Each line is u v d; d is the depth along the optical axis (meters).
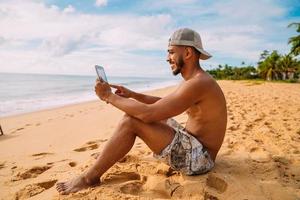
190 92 2.41
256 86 30.36
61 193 2.42
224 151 3.47
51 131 6.63
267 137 4.25
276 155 3.43
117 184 2.55
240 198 2.31
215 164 3.03
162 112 2.38
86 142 4.79
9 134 6.59
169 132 2.50
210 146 2.66
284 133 4.54
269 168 2.94
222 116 2.60
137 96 3.14
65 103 15.65
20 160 3.99
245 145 3.76
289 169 3.01
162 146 2.49
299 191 2.49
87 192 2.37
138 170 2.88
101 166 2.49
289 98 12.06
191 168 2.55
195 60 2.54
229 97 13.17
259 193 2.41
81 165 3.32
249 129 4.85
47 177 3.04
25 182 3.04
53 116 9.85
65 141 5.30
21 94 22.84
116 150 2.47
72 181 2.54
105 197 2.30
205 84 2.45
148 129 2.46
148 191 2.52
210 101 2.51
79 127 6.88
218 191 2.48
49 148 4.78
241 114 6.67
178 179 2.63
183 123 5.93
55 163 3.65
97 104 14.29
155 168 2.84
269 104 9.22
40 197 2.50
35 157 4.10
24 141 5.61
